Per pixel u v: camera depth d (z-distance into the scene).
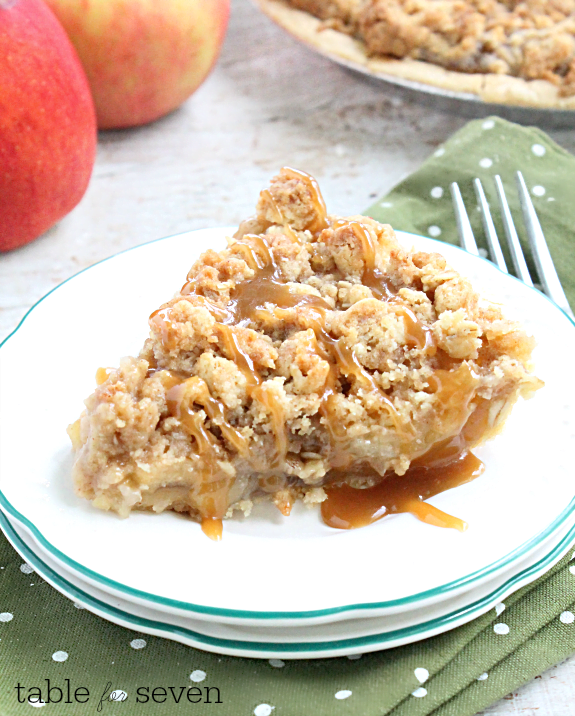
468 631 0.35
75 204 0.50
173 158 0.55
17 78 0.44
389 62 0.53
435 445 0.37
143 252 0.43
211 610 0.33
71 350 0.40
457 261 0.43
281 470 0.37
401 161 0.54
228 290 0.38
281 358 0.37
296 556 0.35
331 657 0.35
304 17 0.55
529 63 0.52
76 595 0.35
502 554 0.35
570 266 0.46
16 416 0.38
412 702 0.34
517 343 0.37
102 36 0.50
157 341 0.37
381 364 0.37
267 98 0.58
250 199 0.52
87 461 0.36
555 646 0.35
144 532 0.35
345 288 0.39
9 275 0.48
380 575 0.34
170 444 0.36
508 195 0.49
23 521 0.35
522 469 0.37
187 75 0.54
